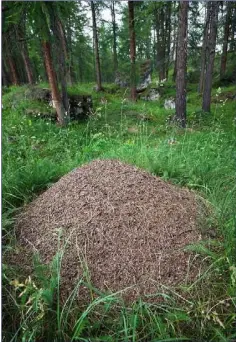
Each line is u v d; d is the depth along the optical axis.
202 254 1.95
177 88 7.22
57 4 5.12
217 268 1.78
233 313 1.58
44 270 1.82
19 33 5.68
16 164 3.56
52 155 4.50
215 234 2.16
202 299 1.69
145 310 1.62
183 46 6.97
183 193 2.65
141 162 3.49
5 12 4.77
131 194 2.32
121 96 13.79
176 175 3.27
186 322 1.59
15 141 4.87
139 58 17.75
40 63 16.31
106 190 2.34
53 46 6.46
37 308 1.50
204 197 2.79
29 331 1.48
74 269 1.83
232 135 5.02
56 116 6.82
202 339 1.53
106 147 4.60
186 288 1.69
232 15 14.82
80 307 1.66
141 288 1.74
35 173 3.15
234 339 1.51
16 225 2.30
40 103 7.30
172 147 4.07
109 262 1.86
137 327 1.56
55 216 2.24
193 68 18.50
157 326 1.52
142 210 2.20
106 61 24.62
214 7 8.85
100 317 1.63
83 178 2.54
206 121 7.23
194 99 13.74
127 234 2.01
